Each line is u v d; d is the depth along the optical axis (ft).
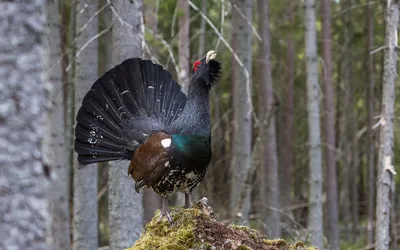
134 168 25.50
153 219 23.50
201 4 60.85
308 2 47.29
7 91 12.75
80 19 45.11
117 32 38.24
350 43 73.72
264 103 59.82
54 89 45.34
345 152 82.74
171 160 24.22
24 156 12.84
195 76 24.85
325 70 61.57
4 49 12.75
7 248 12.74
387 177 37.83
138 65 28.14
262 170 61.46
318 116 47.75
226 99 87.20
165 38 69.82
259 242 22.25
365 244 77.82
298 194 90.22
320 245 47.57
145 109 27.76
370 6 68.64
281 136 81.05
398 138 75.77
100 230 81.35
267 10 59.67
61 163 46.88
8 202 12.75
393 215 65.77
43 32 13.23
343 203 88.38
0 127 12.72
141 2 38.73
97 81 27.99
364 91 80.69
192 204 23.77
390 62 37.42
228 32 72.33
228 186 82.79
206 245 21.47
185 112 24.84
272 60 78.23
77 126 27.86
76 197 46.98
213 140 86.58
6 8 12.74
